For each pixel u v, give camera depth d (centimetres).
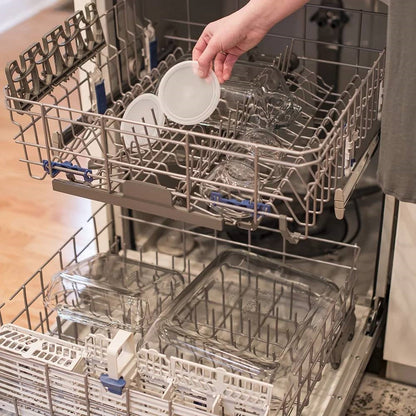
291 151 97
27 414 121
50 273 187
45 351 114
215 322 138
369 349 145
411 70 95
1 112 248
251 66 135
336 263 157
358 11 133
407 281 138
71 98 240
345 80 141
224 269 149
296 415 120
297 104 133
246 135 121
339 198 105
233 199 106
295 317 135
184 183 117
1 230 202
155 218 164
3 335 117
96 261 150
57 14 321
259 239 160
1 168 225
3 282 184
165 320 135
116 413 110
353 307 142
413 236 133
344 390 136
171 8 147
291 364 127
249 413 107
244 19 111
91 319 136
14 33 305
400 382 155
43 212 209
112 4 136
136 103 124
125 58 144
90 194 110
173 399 111
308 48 141
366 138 120
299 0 110
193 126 129
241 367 126
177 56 153
